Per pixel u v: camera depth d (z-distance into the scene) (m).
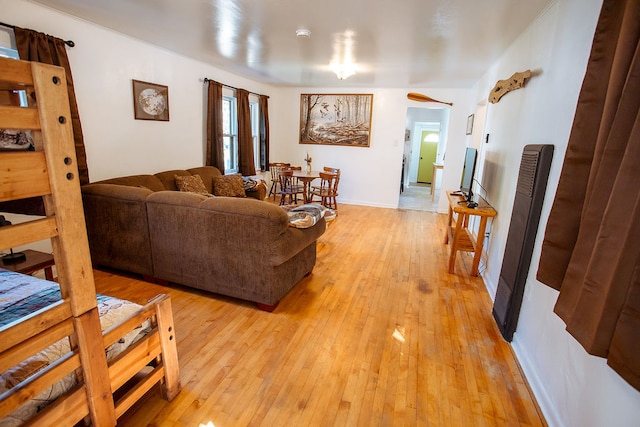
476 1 2.18
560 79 1.87
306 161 6.57
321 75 5.18
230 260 2.43
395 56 3.73
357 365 1.92
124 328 1.32
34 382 0.99
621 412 1.10
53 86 0.94
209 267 2.52
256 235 2.29
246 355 1.97
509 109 2.93
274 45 3.50
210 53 4.02
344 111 6.44
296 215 2.69
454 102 5.83
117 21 2.96
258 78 5.68
